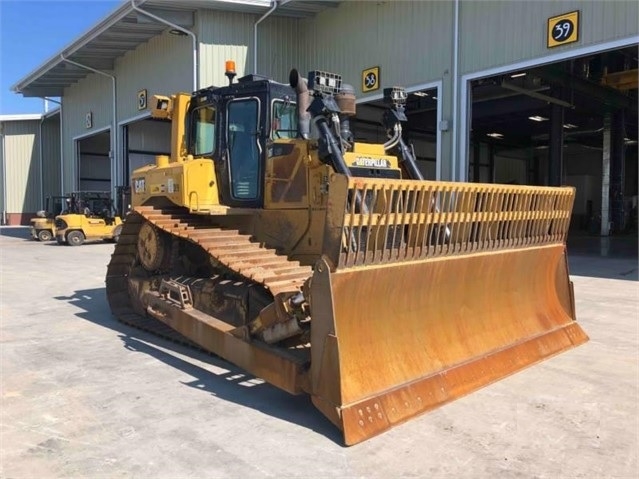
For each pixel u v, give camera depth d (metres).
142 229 6.60
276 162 5.45
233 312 5.10
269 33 16.62
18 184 36.06
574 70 15.92
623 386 4.62
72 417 4.01
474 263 4.80
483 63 12.12
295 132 5.86
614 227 23.39
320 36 16.17
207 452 3.47
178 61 17.64
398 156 5.75
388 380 3.97
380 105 19.52
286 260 5.12
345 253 3.75
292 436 3.69
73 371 5.04
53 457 3.41
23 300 8.63
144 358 5.45
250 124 5.71
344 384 3.70
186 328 5.38
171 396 4.41
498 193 4.78
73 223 19.80
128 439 3.65
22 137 35.91
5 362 5.32
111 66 22.47
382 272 4.00
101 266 13.13
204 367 5.16
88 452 3.47
